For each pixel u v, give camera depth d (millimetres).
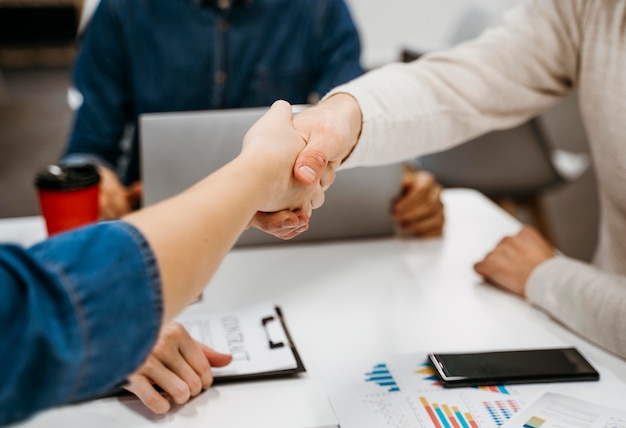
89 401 669
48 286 380
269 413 659
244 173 521
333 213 1113
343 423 647
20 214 2643
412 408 674
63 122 3881
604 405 689
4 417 369
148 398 646
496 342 816
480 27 2104
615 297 797
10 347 357
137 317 406
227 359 715
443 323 861
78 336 380
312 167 618
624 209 912
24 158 3281
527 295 908
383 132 833
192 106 1504
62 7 5250
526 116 974
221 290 945
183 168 990
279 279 988
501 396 699
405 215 1131
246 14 1456
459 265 1049
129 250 409
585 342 823
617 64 850
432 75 903
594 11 870
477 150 1818
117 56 1457
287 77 1519
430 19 2787
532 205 2066
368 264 1047
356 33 1543
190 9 1431
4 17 5168
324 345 800
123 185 1499
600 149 910
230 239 477
